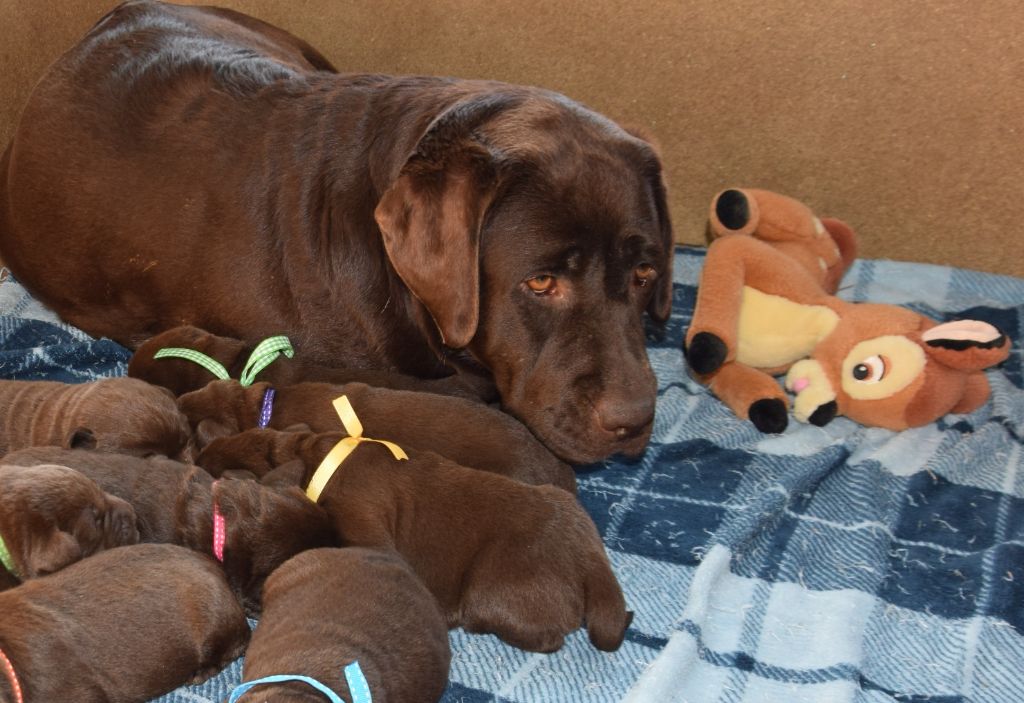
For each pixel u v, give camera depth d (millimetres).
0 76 1887
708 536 1477
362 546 1380
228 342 1547
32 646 1276
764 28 1756
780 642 1393
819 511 1501
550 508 1358
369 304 1531
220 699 1345
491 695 1353
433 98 1505
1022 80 1715
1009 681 1356
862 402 1564
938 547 1472
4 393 1510
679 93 1809
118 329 1641
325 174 1534
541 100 1476
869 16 1727
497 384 1489
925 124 1758
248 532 1367
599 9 1792
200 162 1558
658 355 1697
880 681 1367
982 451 1559
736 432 1590
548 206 1416
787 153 1807
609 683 1361
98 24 1705
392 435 1457
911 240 1815
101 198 1582
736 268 1584
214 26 1721
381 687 1268
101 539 1350
